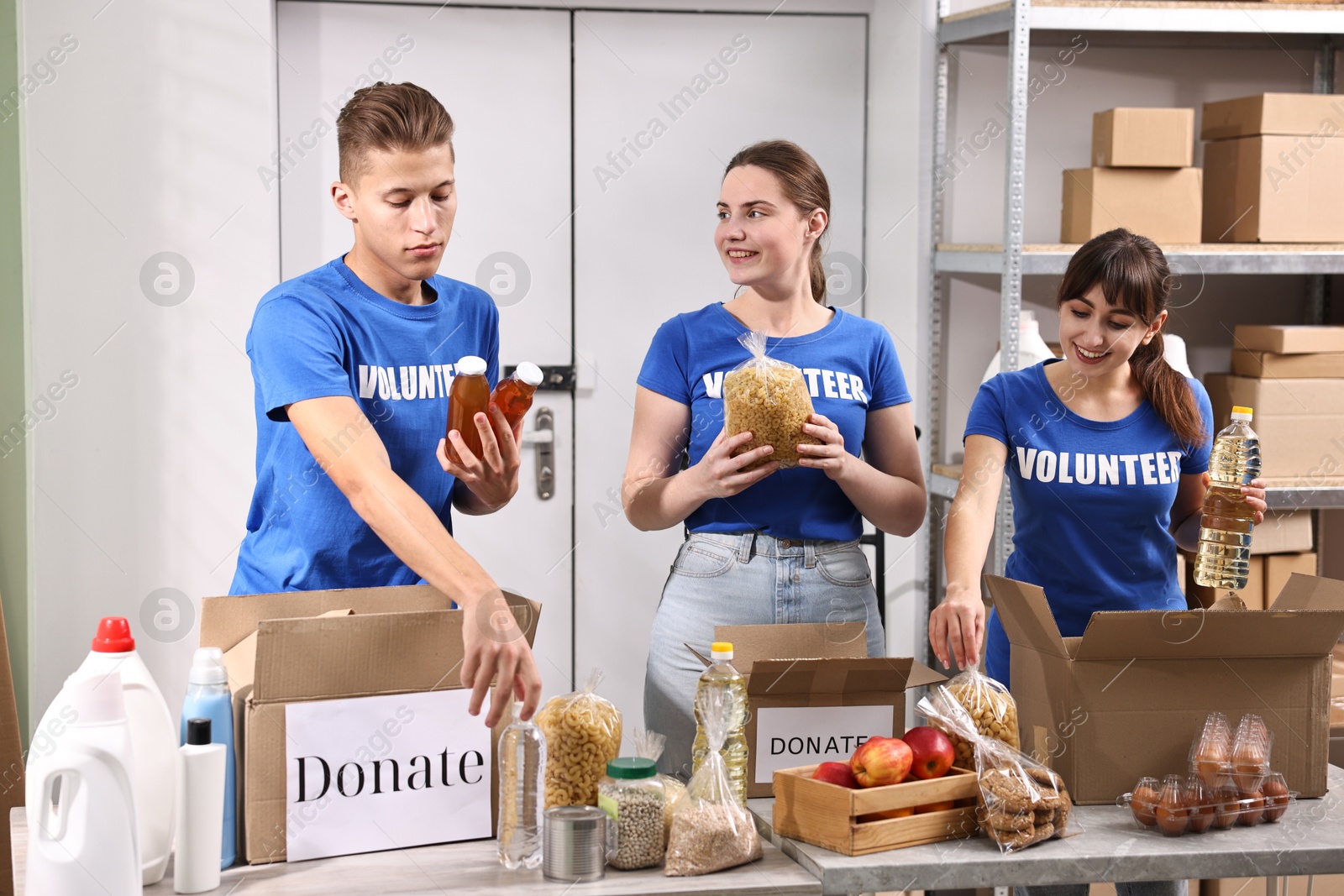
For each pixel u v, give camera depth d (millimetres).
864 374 1774
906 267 2949
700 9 2961
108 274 2592
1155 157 2551
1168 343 2580
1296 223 2604
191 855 1123
